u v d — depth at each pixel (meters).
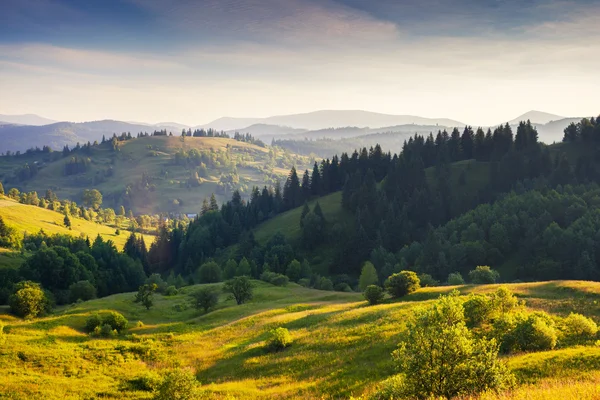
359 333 41.78
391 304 54.88
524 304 41.22
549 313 39.38
